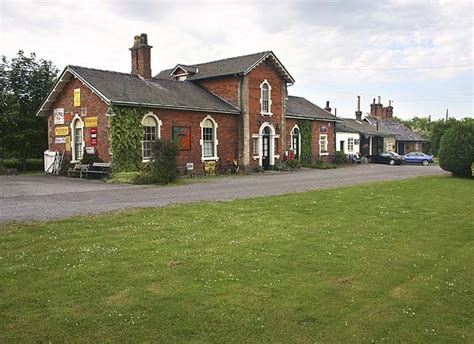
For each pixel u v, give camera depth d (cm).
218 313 523
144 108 2386
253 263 710
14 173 2820
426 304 564
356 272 681
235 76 2889
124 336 468
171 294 575
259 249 793
